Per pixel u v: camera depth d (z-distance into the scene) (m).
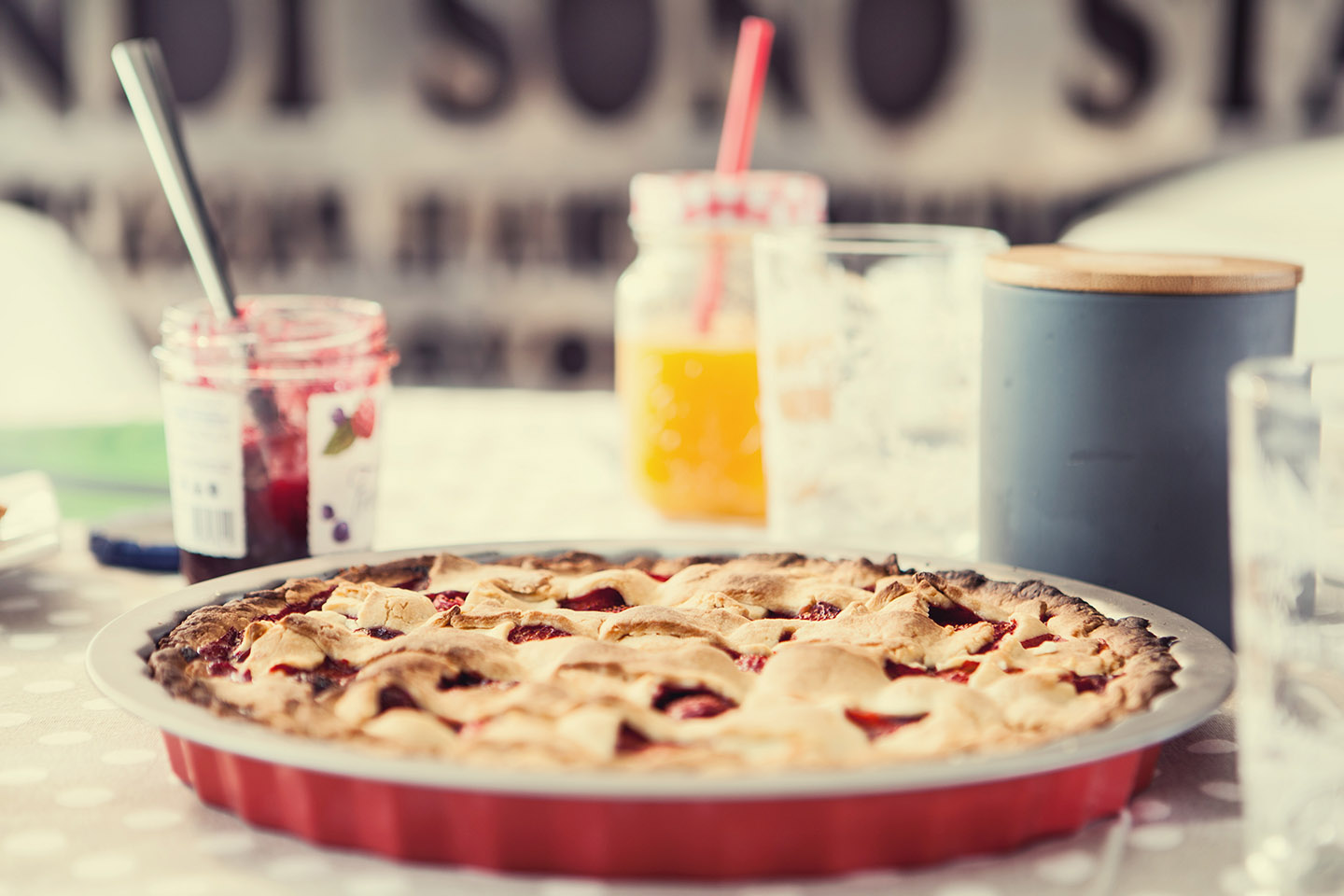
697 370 0.96
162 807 0.69
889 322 0.89
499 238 2.09
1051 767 0.65
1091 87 1.92
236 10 2.05
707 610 0.76
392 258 2.11
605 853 0.65
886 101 1.96
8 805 0.69
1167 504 0.79
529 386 2.12
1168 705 0.68
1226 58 1.89
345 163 2.09
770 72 1.98
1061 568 0.80
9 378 1.55
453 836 0.66
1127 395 0.79
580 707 0.68
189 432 0.83
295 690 0.69
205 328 0.83
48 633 0.81
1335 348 1.45
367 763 0.65
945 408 0.89
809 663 0.71
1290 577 0.66
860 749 0.67
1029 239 1.97
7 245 1.60
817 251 0.89
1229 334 0.78
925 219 1.98
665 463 0.97
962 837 0.66
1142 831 0.69
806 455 0.90
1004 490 0.81
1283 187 1.85
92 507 1.00
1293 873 0.66
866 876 0.66
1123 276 0.78
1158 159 1.93
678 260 0.98
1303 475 0.66
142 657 0.72
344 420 0.84
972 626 0.75
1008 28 1.93
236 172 2.09
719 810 0.65
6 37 2.08
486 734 0.68
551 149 2.06
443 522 0.95
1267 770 0.66
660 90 2.02
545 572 0.80
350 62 2.06
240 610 0.75
